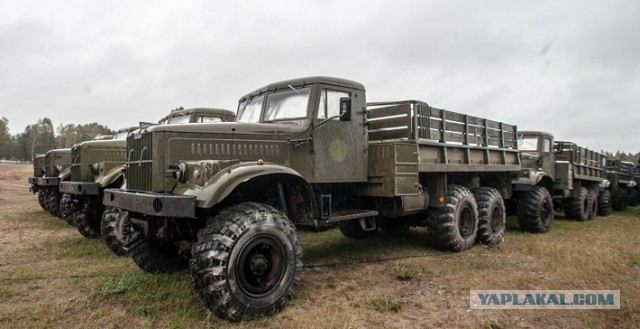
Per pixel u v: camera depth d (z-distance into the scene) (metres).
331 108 4.84
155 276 4.32
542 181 8.80
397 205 5.41
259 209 3.55
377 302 3.71
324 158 4.74
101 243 6.38
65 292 4.05
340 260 5.35
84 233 6.77
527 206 7.72
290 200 4.26
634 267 4.95
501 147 7.50
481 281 4.36
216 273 3.17
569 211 9.84
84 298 3.83
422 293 4.02
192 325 3.19
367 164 5.27
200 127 4.02
